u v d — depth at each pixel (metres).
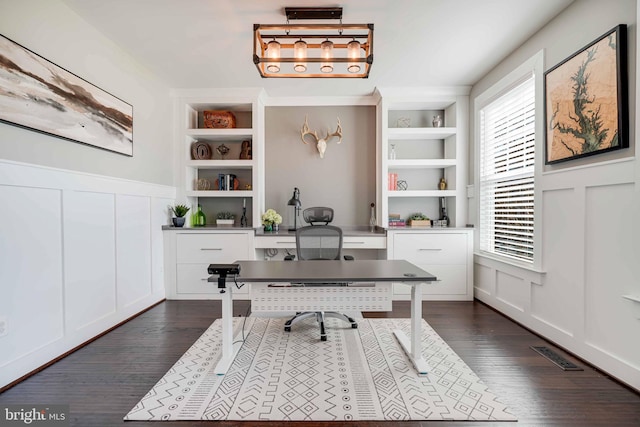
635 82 1.82
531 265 2.79
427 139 4.24
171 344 2.48
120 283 2.90
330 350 2.37
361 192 4.28
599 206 2.06
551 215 2.50
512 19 2.47
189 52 2.99
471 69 3.35
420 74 3.47
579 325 2.22
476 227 3.68
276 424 1.57
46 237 2.11
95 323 2.58
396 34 2.67
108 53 2.76
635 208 1.81
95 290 2.58
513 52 2.98
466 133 3.88
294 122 4.28
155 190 3.52
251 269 2.23
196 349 2.38
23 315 1.95
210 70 3.38
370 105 4.24
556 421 1.58
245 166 4.04
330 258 2.98
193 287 3.75
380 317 3.12
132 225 3.10
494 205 3.41
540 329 2.63
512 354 2.31
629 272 1.86
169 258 3.73
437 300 3.72
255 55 2.12
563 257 2.37
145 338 2.59
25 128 1.95
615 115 1.90
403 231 3.73
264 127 4.27
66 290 2.27
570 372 2.05
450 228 3.70
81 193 2.42
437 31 2.63
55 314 2.19
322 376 1.99
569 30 2.30
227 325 2.10
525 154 2.86
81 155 2.45
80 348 2.39
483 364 2.16
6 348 1.85
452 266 3.71
